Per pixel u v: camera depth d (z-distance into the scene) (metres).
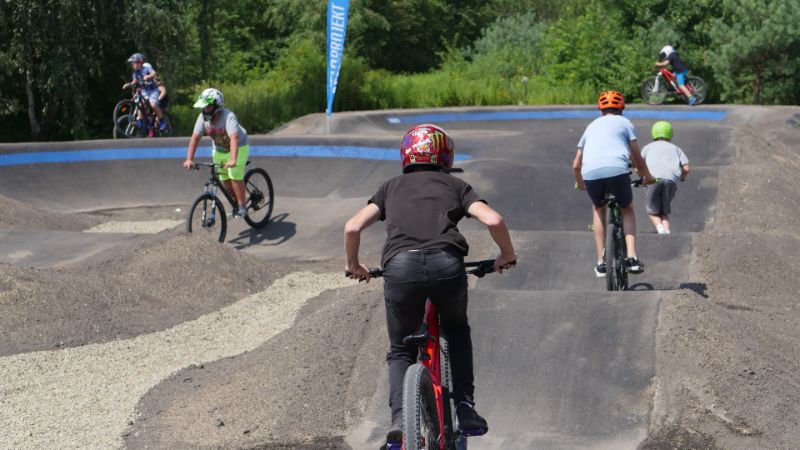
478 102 39.09
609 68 38.66
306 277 11.80
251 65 53.09
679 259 10.82
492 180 16.05
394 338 5.18
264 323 9.77
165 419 6.69
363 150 19.56
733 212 14.26
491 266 5.18
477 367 7.07
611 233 9.02
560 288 10.55
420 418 4.50
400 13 53.16
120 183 19.23
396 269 4.95
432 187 5.12
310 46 41.41
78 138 30.77
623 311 7.47
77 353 8.46
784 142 22.62
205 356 8.56
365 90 38.97
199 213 13.84
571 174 16.55
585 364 6.93
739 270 10.51
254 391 6.98
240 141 13.77
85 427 6.58
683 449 5.95
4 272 9.63
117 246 11.59
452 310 5.09
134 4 29.17
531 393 6.70
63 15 28.78
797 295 10.08
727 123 27.16
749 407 6.38
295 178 19.03
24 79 31.89
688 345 6.93
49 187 18.78
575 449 6.02
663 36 36.56
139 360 8.34
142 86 23.97
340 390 6.88
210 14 34.00
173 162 19.86
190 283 10.70
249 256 12.03
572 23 43.19
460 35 57.53
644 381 6.66
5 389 7.46
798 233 13.29
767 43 32.16
